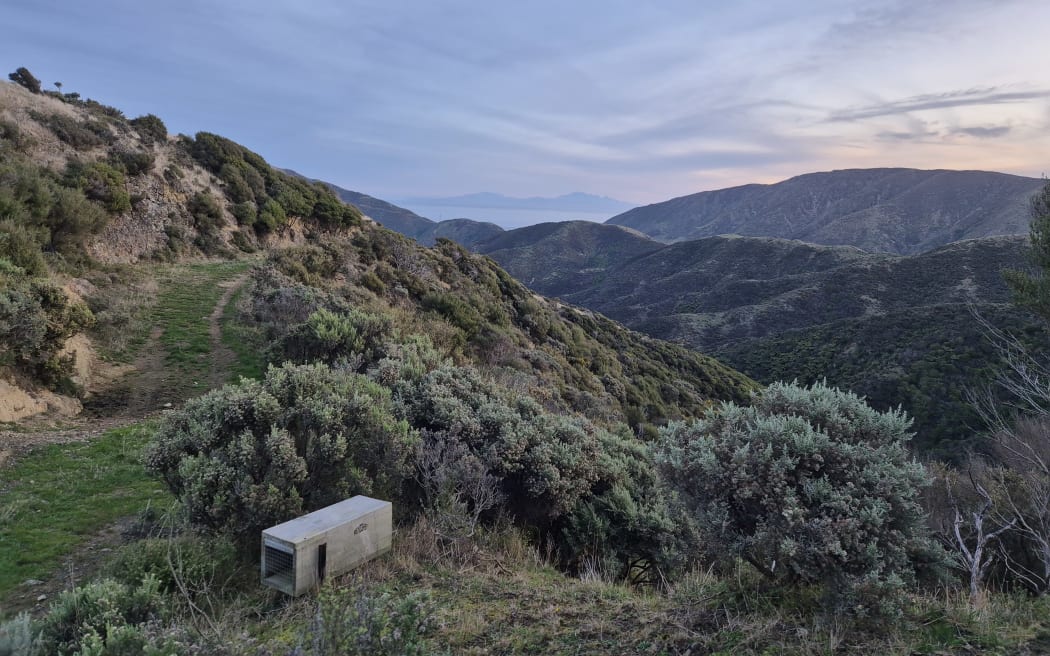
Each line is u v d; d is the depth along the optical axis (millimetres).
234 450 4816
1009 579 4660
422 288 26141
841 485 3131
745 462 3217
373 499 4344
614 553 5328
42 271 13719
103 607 3277
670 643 2746
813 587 3041
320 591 3426
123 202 23203
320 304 15883
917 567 3172
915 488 3104
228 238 28578
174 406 10312
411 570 4098
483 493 5391
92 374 11336
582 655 2744
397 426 5711
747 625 2789
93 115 30125
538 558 4953
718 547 3318
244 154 36906
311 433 5270
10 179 17797
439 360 11266
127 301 15789
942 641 2551
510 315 29109
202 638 2969
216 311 16719
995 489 5602
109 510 6039
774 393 3811
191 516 4539
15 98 26094
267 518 4402
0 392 8594
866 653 2479
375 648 2408
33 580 4570
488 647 2914
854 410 3590
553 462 6109
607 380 25250
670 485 3738
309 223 37031
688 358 41250
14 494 6195
